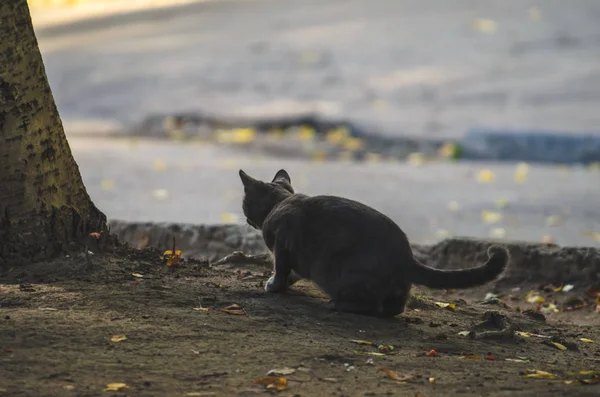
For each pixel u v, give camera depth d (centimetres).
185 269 1191
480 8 5438
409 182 2655
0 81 1119
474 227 2103
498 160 3119
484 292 1495
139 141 3497
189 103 3966
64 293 1024
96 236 1180
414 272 1028
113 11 6669
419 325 1065
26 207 1134
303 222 1080
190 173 2809
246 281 1176
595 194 2475
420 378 836
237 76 4347
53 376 786
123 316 959
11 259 1124
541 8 5312
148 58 4912
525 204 2342
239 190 2525
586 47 4409
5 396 736
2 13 1118
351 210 1059
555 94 3656
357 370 853
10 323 909
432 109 3594
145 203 2345
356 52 4603
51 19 6712
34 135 1140
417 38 4809
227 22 5675
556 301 1444
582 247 1521
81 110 4100
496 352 982
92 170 2866
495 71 4084
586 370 920
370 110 3628
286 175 1244
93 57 5094
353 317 1042
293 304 1073
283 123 3553
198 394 762
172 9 6375
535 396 780
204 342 901
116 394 755
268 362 856
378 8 5675
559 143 3102
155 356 851
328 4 5994
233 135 3472
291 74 4291
